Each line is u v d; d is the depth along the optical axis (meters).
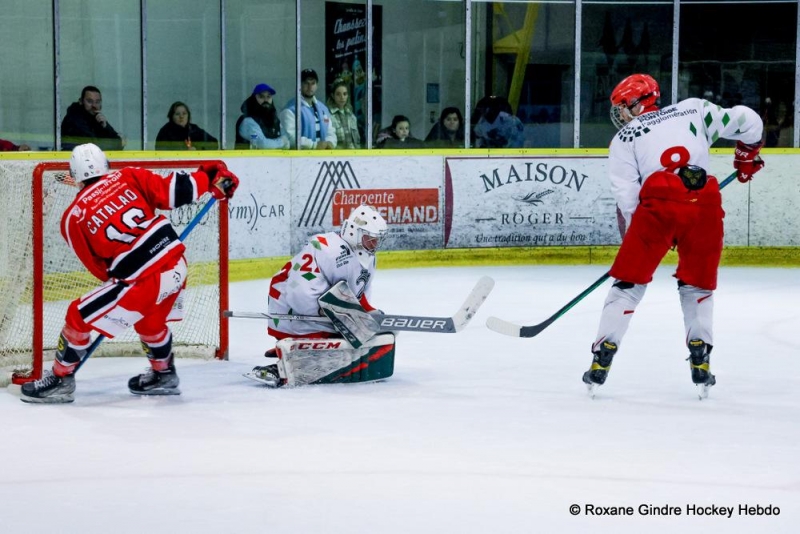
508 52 32.41
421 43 31.86
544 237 31.33
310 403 13.91
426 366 16.48
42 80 28.52
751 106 32.94
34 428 12.65
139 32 27.19
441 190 30.44
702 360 14.01
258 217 27.55
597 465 10.91
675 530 8.93
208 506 9.58
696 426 12.63
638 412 13.41
